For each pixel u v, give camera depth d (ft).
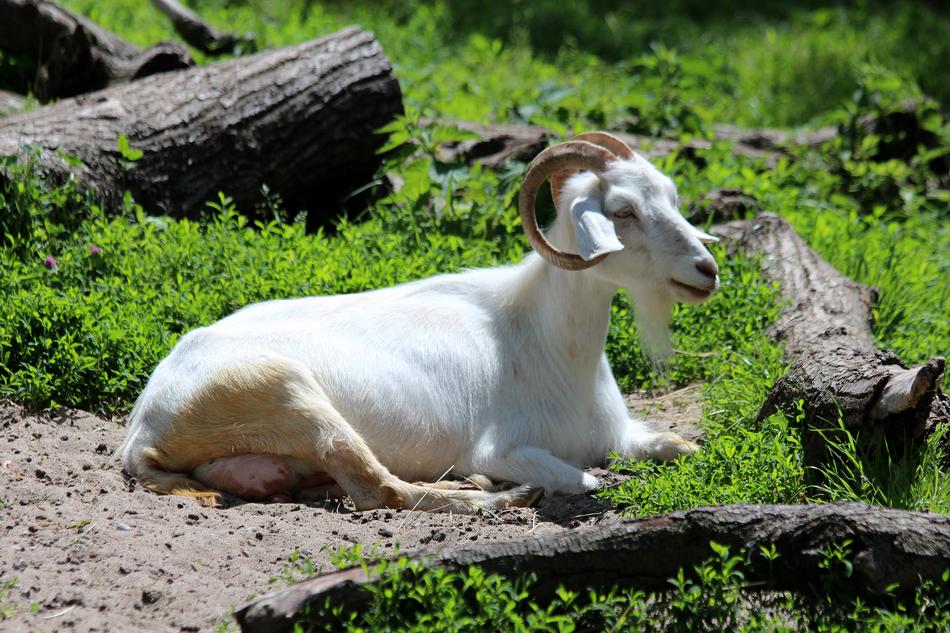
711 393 36.45
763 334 39.29
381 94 52.54
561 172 32.86
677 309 40.75
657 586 22.44
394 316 32.91
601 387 33.68
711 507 22.71
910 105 69.05
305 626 20.70
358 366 31.48
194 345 31.40
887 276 45.98
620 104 67.62
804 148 66.33
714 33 115.24
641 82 71.36
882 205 63.36
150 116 47.80
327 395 31.01
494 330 33.35
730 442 29.68
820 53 104.42
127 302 37.60
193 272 40.04
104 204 44.32
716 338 39.78
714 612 21.54
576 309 32.60
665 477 28.76
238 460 30.17
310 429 29.78
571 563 22.02
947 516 22.58
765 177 57.72
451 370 32.30
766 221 47.11
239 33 74.08
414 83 71.20
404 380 31.73
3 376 33.35
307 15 97.25
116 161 45.62
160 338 35.60
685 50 104.99
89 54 59.00
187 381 30.53
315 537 26.84
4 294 35.86
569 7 115.55
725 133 71.10
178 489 29.68
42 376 33.09
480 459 31.83
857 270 46.80
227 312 38.32
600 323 32.89
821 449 29.99
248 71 51.13
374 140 52.65
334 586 21.01
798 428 30.96
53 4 61.93
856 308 40.73
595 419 33.58
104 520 26.73
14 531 25.91
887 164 63.62
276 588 23.57
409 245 44.78
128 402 34.65
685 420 36.32
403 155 50.65
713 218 51.01
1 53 61.41
